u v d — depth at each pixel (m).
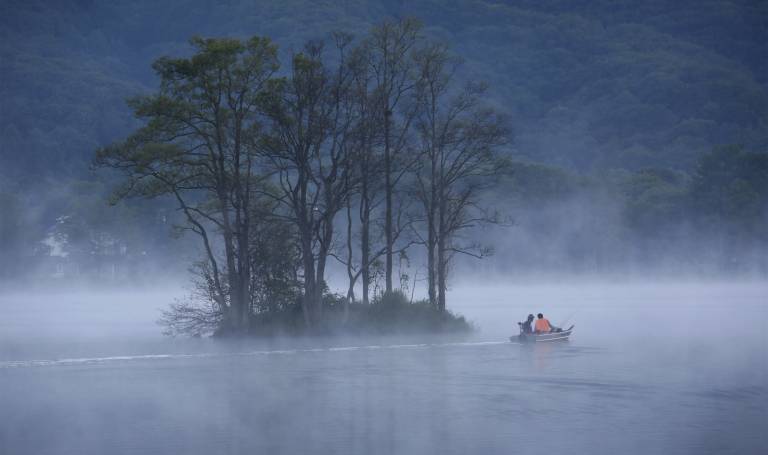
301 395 56.34
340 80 85.62
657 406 52.19
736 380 61.03
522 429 46.62
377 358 73.75
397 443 43.78
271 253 85.81
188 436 45.38
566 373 64.81
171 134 82.69
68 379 63.28
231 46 80.00
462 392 57.19
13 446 43.41
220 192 83.38
